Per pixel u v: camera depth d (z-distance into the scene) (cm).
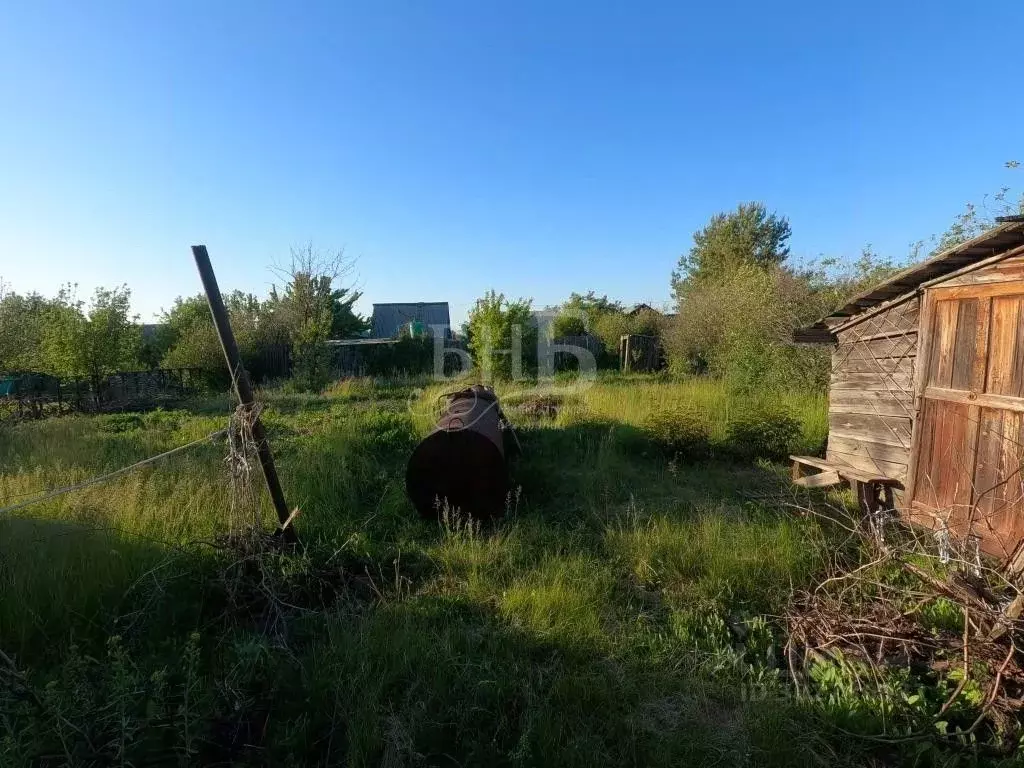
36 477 583
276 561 424
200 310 2398
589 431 938
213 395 1644
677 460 812
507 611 390
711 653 347
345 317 2386
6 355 1424
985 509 448
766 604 410
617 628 378
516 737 279
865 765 268
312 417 1138
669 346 2014
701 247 3728
